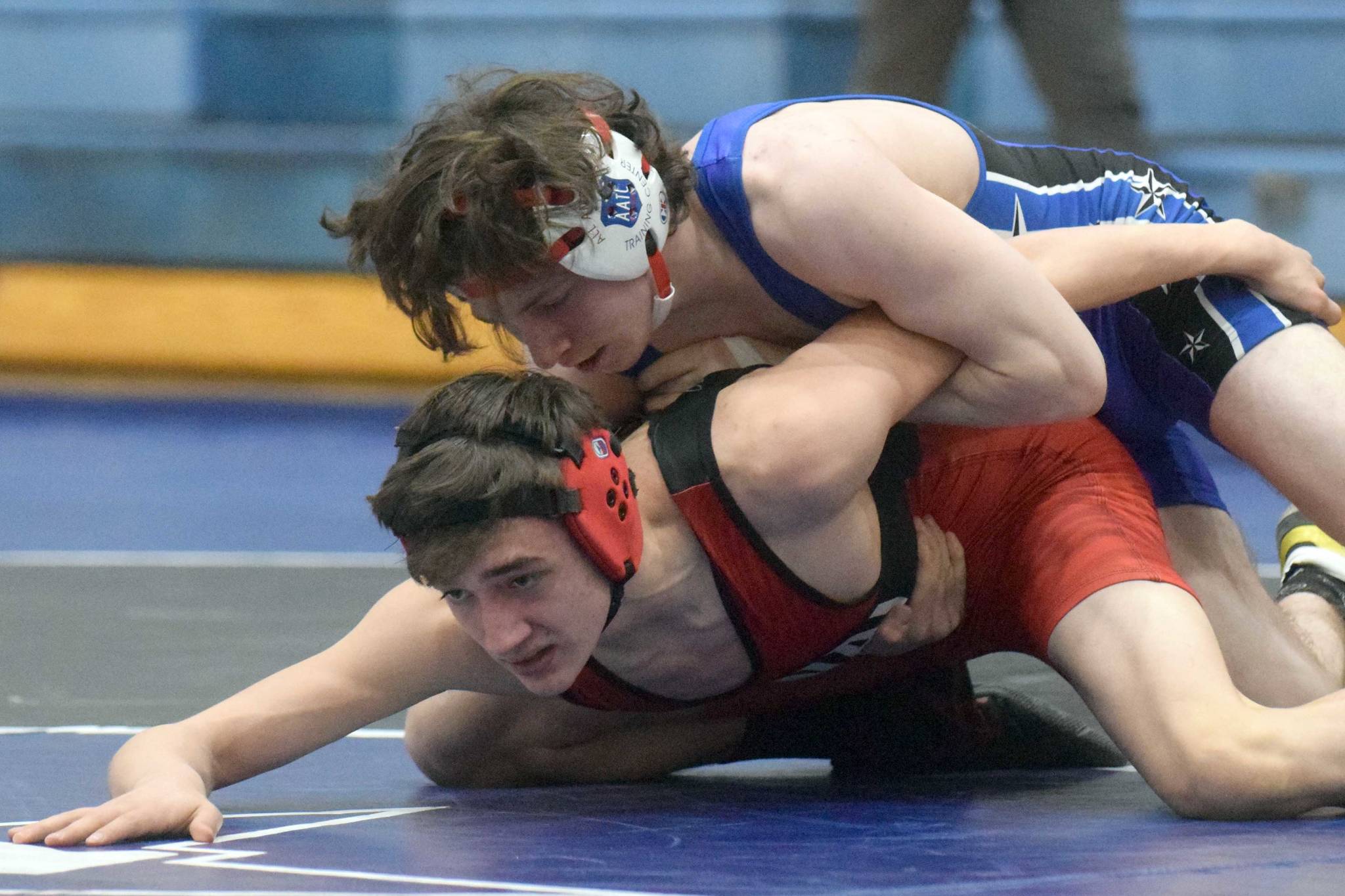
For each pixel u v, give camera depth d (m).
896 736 8.03
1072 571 7.14
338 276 30.41
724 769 8.49
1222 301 7.90
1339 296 28.11
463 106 6.68
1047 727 8.23
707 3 32.31
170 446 25.58
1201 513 8.31
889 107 7.72
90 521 19.48
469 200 6.36
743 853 5.88
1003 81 30.31
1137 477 7.67
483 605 6.18
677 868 5.62
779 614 6.82
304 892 5.28
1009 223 8.01
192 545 17.81
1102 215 8.38
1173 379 8.05
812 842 6.08
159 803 6.30
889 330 6.96
